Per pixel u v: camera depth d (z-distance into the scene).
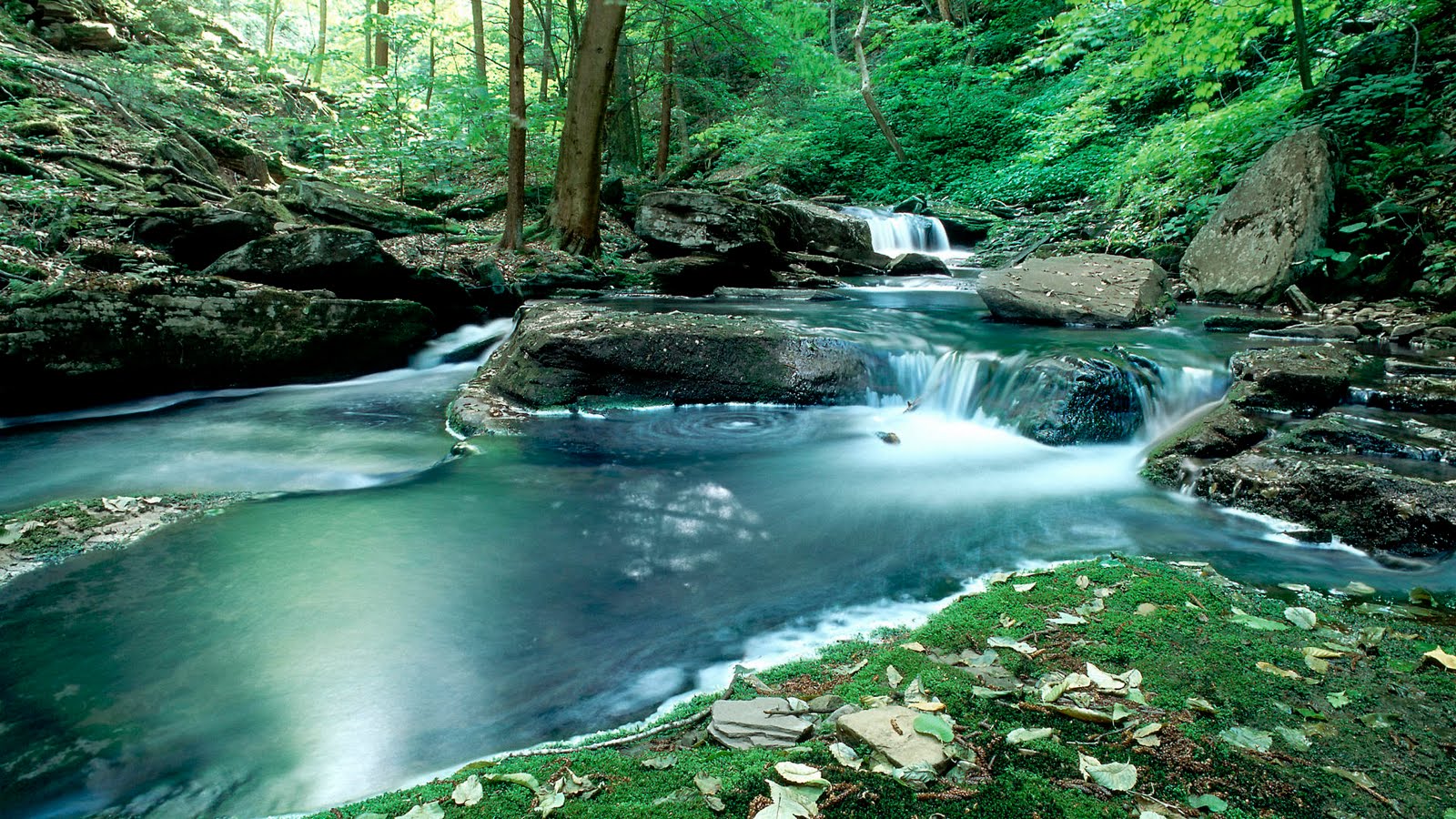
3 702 2.61
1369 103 9.40
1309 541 3.84
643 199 13.83
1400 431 4.54
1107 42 15.87
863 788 1.88
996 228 16.36
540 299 11.23
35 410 6.64
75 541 3.92
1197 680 2.44
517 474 5.14
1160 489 4.75
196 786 2.23
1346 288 8.34
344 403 7.47
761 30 15.99
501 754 2.32
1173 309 8.67
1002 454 5.64
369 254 8.94
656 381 7.00
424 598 3.40
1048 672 2.52
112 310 6.93
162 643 2.98
